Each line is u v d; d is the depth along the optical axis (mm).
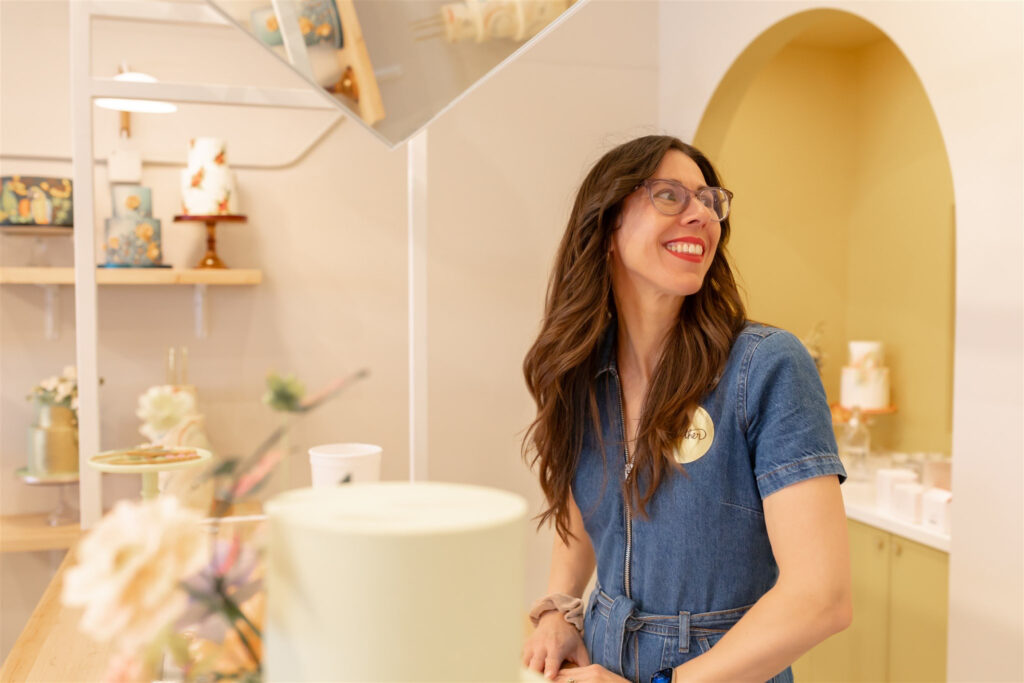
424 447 2432
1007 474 1820
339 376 3045
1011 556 1812
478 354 3174
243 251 2951
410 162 2412
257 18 739
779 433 1100
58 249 2807
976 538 1898
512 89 3186
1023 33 1766
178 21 2377
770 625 1036
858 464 2834
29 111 2775
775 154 3383
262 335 2973
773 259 3404
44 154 2783
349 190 3045
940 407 3070
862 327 3457
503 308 3195
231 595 531
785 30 2674
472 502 572
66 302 2822
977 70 1882
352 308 3059
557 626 1291
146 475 1635
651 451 1171
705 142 3109
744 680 1039
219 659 534
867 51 3416
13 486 2801
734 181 3328
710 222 1176
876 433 3393
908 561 2332
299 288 3008
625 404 1273
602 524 1286
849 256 3514
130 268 2646
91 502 2256
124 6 2268
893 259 3285
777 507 1090
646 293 1220
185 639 519
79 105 2229
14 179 2594
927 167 3113
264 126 2955
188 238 2889
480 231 3168
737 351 1165
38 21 2775
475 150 3158
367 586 500
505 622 530
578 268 1259
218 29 2904
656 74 3346
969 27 1902
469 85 812
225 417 2930
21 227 2611
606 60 3283
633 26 3311
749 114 3332
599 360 1300
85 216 2248
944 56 1975
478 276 3170
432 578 502
